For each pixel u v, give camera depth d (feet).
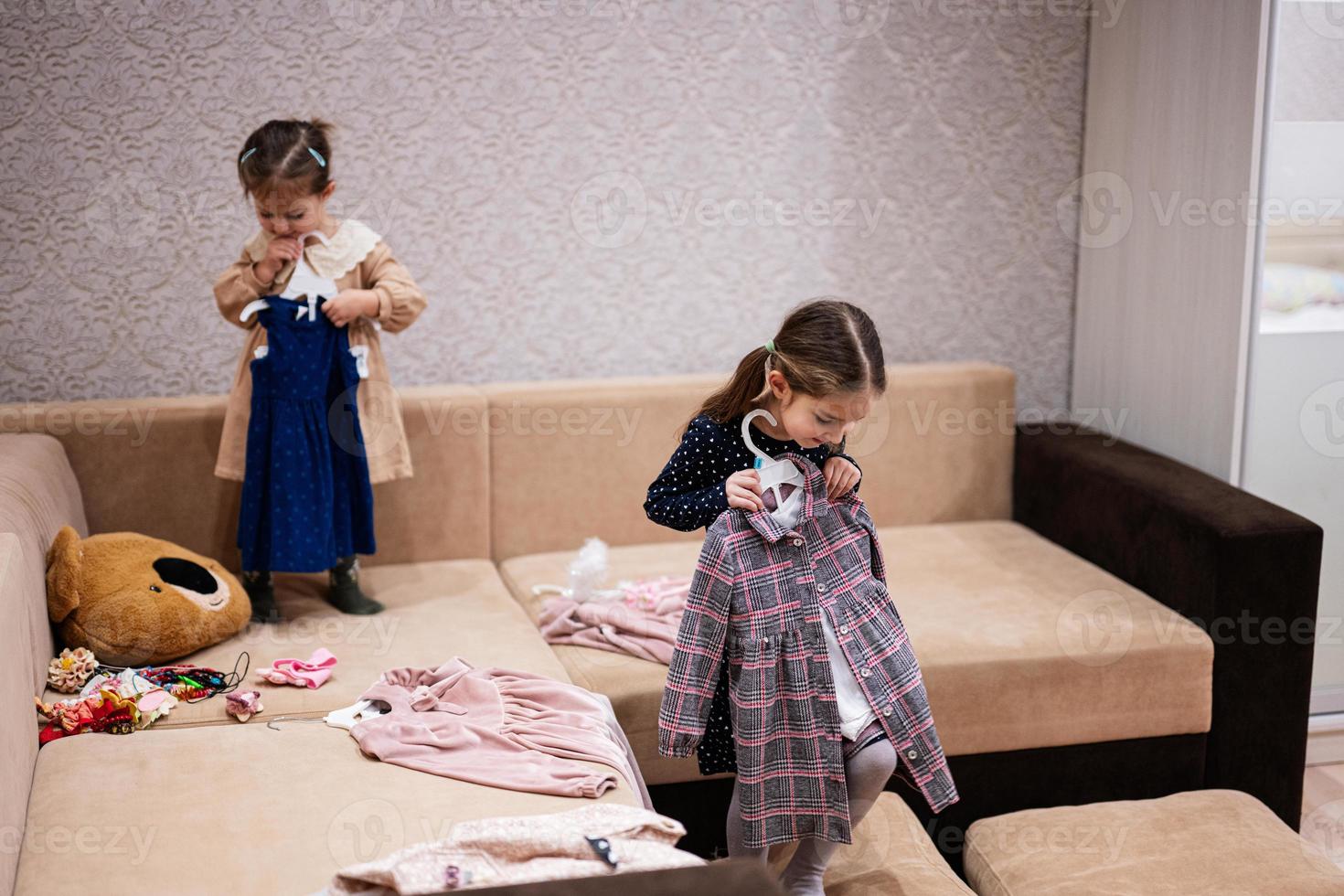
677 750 5.88
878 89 9.86
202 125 8.84
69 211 8.77
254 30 8.78
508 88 9.25
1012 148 10.19
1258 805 7.08
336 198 9.13
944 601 8.25
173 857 5.10
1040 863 6.53
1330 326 8.91
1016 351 10.61
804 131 9.80
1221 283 8.82
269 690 6.86
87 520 8.48
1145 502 8.39
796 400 5.87
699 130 9.63
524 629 7.80
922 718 6.01
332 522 7.88
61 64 8.54
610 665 7.27
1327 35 8.55
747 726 5.86
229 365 9.25
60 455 8.14
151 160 8.82
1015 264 10.42
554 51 9.27
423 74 9.09
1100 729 7.64
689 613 5.92
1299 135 8.63
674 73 9.50
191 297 9.07
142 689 6.63
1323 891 6.19
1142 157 9.56
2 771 5.11
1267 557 7.70
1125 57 9.66
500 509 9.23
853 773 5.97
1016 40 10.02
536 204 9.48
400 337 9.46
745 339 10.07
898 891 6.28
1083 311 10.46
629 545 9.48
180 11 8.64
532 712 6.39
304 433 7.74
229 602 7.47
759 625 5.87
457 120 9.21
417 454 8.94
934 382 9.82
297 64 8.89
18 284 8.79
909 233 10.17
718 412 6.28
